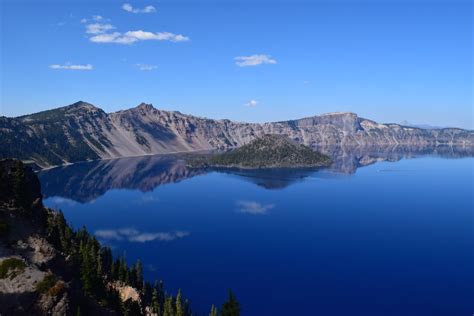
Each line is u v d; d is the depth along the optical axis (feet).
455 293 606.96
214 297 597.52
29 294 280.92
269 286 636.48
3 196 391.24
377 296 600.39
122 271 494.18
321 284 644.27
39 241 362.53
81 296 327.47
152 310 458.09
